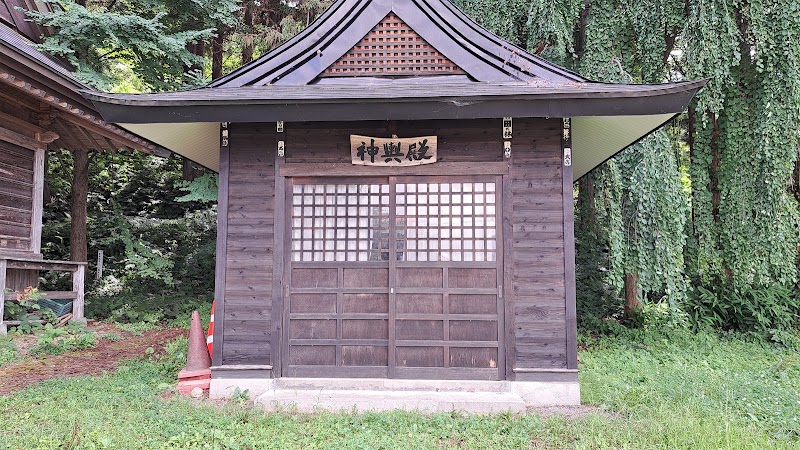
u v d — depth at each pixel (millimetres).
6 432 4246
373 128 5738
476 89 5188
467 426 4660
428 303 5598
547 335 5426
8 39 7402
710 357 7730
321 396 5219
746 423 4770
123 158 16250
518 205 5555
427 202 5684
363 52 5918
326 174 5688
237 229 5715
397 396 5199
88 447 3971
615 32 8961
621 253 7887
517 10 9641
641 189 7750
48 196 13844
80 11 9344
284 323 5641
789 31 7902
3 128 8297
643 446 4117
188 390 5562
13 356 6871
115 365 6781
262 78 5805
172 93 5344
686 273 9562
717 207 9320
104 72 11867
